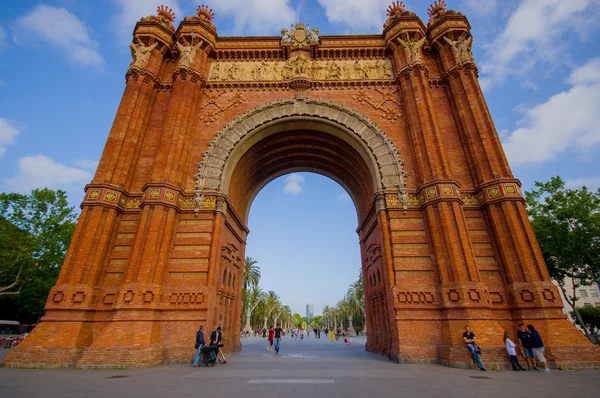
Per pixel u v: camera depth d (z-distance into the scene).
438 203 21.59
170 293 20.69
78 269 19.78
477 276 19.62
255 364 18.72
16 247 43.00
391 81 28.17
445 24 28.16
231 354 25.84
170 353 19.11
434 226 21.44
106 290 20.55
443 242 20.78
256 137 27.09
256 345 41.78
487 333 17.75
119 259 21.53
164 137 24.25
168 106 26.53
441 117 26.38
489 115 24.28
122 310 18.48
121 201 22.88
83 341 18.62
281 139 29.38
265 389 11.02
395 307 20.14
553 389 11.30
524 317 18.52
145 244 20.47
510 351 16.67
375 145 25.44
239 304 30.11
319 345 42.00
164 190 22.11
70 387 11.45
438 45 28.44
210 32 29.81
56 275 49.09
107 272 21.12
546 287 18.64
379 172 24.64
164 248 21.12
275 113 27.00
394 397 9.77
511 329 19.06
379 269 24.62
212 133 26.52
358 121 26.53
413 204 23.08
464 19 28.03
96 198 21.78
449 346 18.02
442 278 19.95
